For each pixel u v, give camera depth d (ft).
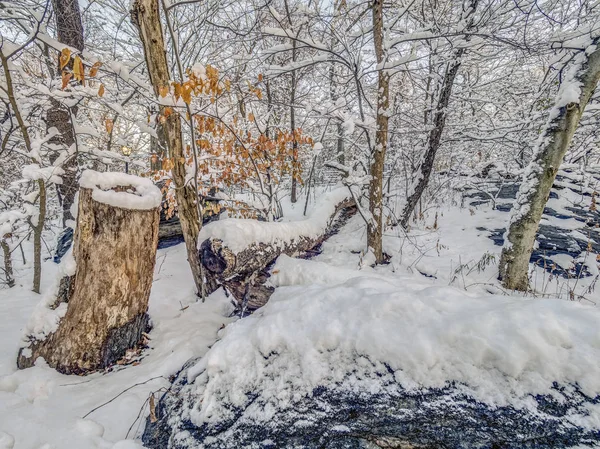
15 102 11.83
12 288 15.20
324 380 5.55
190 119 9.83
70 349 7.82
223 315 10.94
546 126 12.59
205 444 5.45
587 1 13.84
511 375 4.67
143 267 8.42
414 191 19.86
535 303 5.41
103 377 7.87
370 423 5.01
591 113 16.70
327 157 31.94
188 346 8.62
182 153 11.07
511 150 24.29
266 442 5.22
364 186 19.47
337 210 20.29
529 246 12.88
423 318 5.58
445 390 4.87
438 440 4.66
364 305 6.21
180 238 17.89
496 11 13.65
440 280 14.60
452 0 16.93
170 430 5.93
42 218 14.29
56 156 18.17
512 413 4.43
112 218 7.61
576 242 15.37
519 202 13.05
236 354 6.49
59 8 17.04
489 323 5.06
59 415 6.36
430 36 12.32
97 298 7.81
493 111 25.70
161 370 7.78
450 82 17.39
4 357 8.62
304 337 6.11
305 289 8.73
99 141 20.15
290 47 13.46
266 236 11.44
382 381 5.24
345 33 13.78
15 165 20.61
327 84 24.81
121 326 8.34
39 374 7.44
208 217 18.99
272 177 16.60
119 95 15.38
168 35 19.04
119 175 8.18
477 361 4.88
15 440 5.64
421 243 18.06
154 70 9.96
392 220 20.52
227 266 9.33
